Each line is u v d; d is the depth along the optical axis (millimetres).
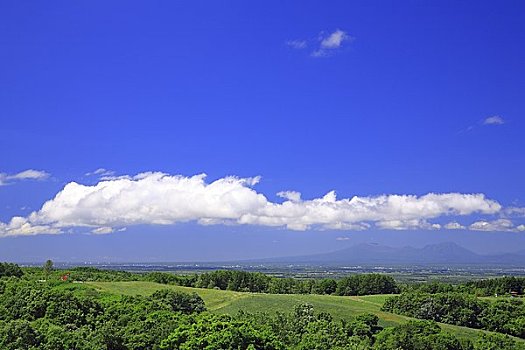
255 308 122000
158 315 88188
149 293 122812
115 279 150250
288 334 90938
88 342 74812
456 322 125062
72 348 72750
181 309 113500
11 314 84000
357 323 104500
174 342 73125
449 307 126750
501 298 144625
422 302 128500
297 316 105188
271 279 188500
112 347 76812
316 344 88062
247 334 70812
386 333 98000
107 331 77375
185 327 74875
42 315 85188
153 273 179250
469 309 126250
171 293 117312
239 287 177500
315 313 109750
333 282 179875
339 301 141375
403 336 94250
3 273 118125
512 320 124312
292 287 181625
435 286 169500
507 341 106625
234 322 74188
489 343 103875
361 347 91688
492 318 125188
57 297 88000
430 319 126562
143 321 84438
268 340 72938
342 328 101000
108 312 90625
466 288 168625
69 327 81000
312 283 183250
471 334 113125
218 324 73375
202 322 76438
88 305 91312
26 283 103625
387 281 176625
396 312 130375
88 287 117250
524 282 165500
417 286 180875
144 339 77375
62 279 128500
